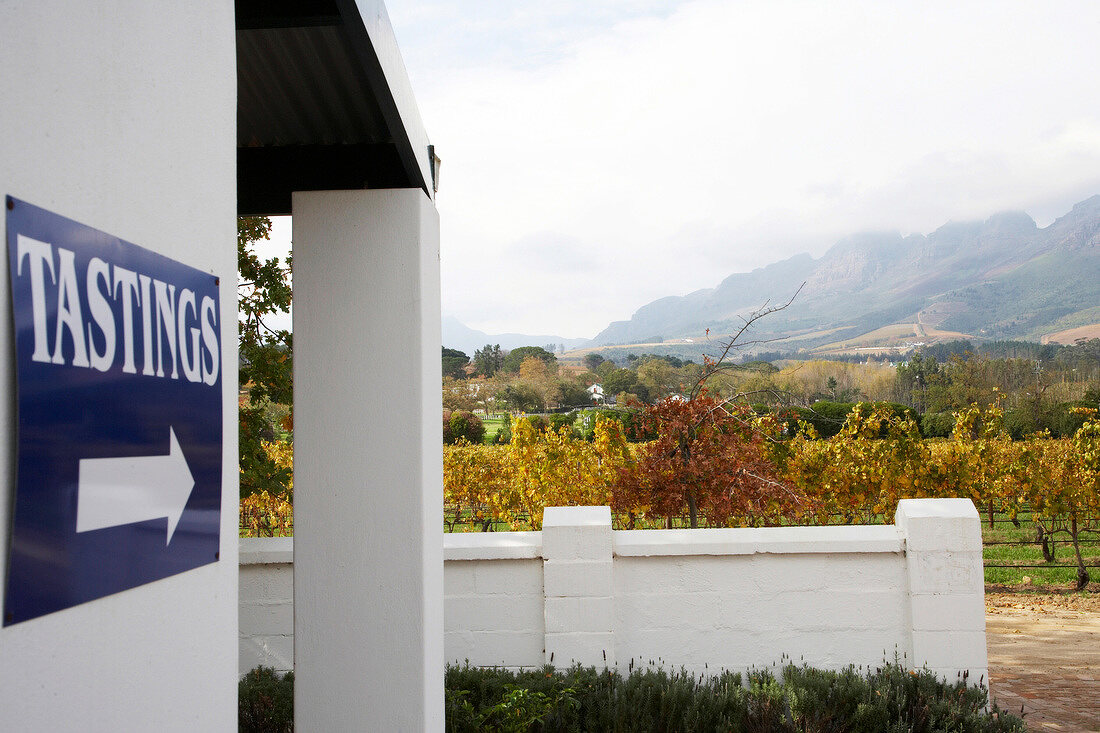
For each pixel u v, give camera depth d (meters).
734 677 3.92
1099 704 4.91
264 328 5.03
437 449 2.74
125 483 1.16
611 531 4.06
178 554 1.30
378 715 2.49
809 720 3.50
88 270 1.08
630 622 4.09
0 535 0.92
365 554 2.51
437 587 2.69
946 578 3.95
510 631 4.10
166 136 1.30
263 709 3.54
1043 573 11.67
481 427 20.33
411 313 2.54
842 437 11.00
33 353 0.97
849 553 4.05
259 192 2.85
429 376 2.63
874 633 4.04
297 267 2.56
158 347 1.26
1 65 0.94
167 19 1.31
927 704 3.51
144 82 1.24
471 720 3.37
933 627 3.95
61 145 1.04
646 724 3.50
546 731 3.48
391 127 2.29
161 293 1.27
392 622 2.49
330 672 2.50
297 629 2.51
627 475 6.99
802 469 10.48
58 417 1.02
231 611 1.50
